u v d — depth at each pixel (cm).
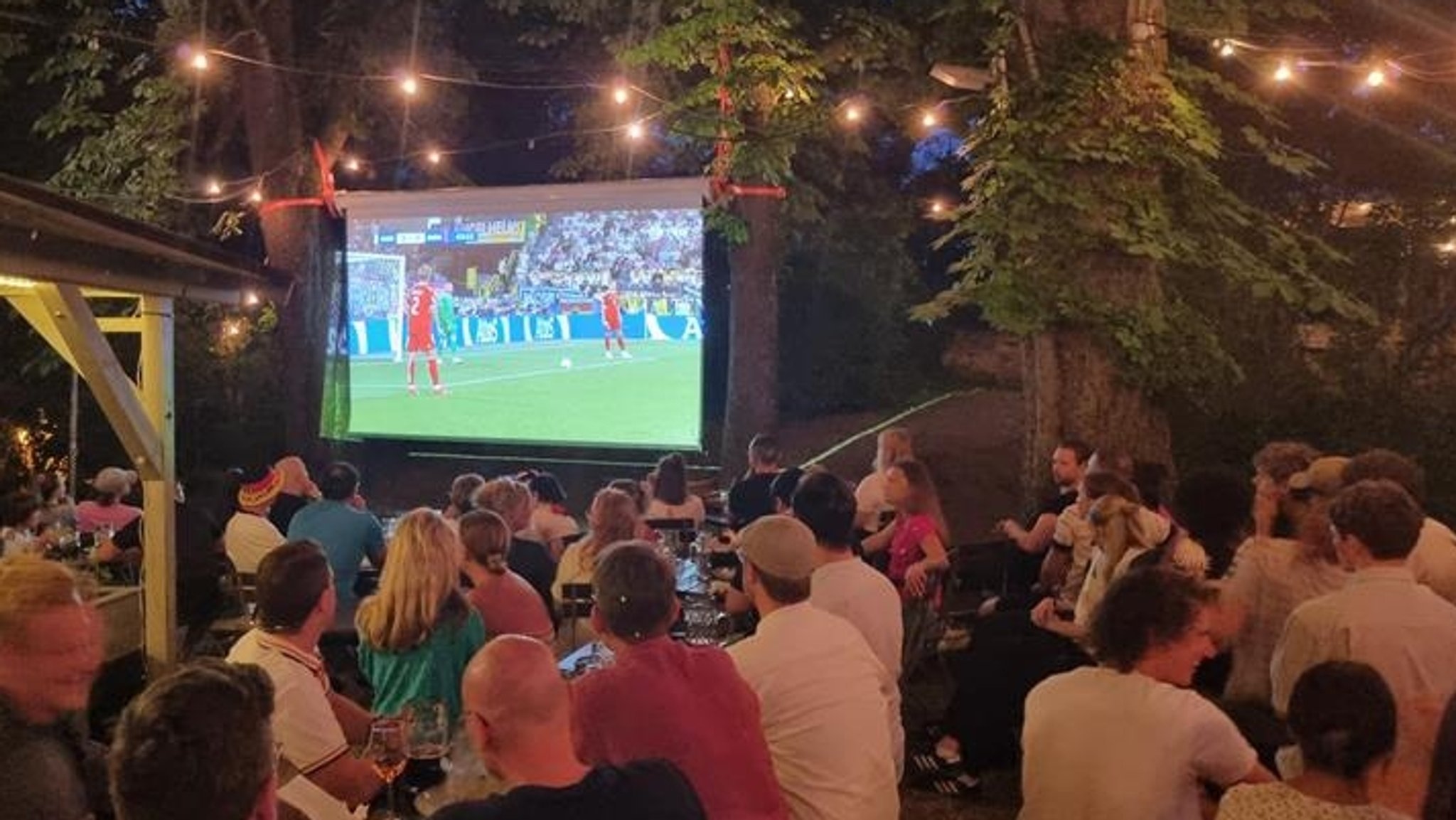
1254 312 926
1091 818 299
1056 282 741
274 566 353
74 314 523
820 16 1272
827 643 355
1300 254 779
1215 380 774
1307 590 416
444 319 1295
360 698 540
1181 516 502
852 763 345
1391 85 991
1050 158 736
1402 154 1106
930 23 1184
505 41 1515
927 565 600
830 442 1530
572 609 555
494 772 237
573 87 1437
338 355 1327
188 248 582
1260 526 461
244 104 1323
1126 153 725
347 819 322
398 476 1559
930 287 1786
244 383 1519
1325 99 1109
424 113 1440
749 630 567
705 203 1191
